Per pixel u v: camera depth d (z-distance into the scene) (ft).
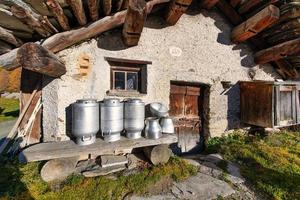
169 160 13.19
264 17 13.50
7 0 7.86
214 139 17.13
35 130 12.92
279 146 16.24
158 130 12.44
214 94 17.19
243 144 16.30
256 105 16.72
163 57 15.10
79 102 10.96
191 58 16.14
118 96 13.76
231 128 18.01
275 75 20.03
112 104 11.53
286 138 17.98
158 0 12.87
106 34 13.35
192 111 17.40
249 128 18.83
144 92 14.66
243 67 18.42
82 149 10.52
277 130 19.60
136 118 12.10
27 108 13.00
